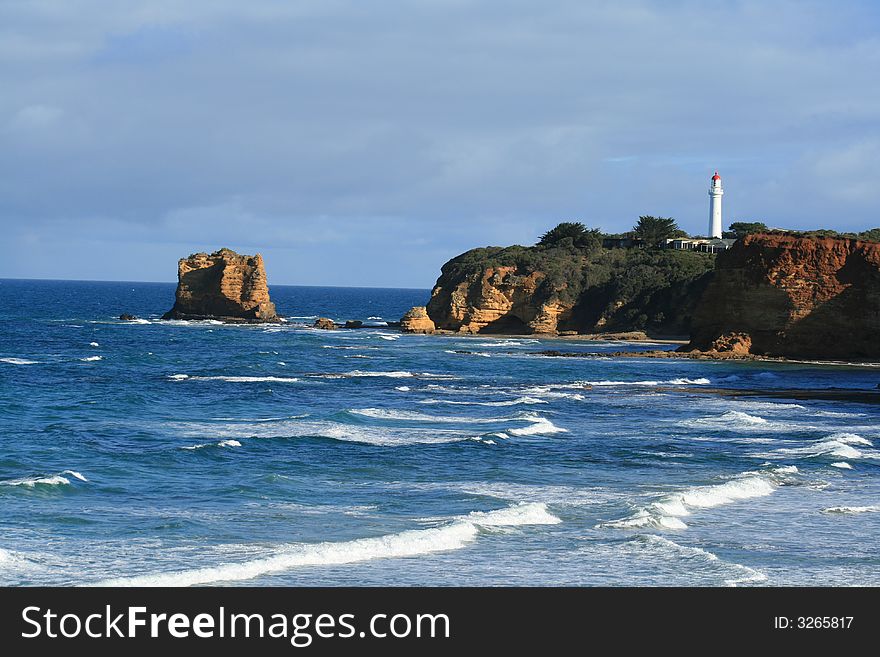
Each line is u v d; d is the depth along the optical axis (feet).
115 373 284.20
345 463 138.92
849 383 287.48
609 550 92.63
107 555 86.89
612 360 357.82
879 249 359.05
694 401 233.55
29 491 112.88
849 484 129.59
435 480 127.75
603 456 148.66
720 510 112.16
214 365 318.24
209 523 100.12
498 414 203.31
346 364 329.93
